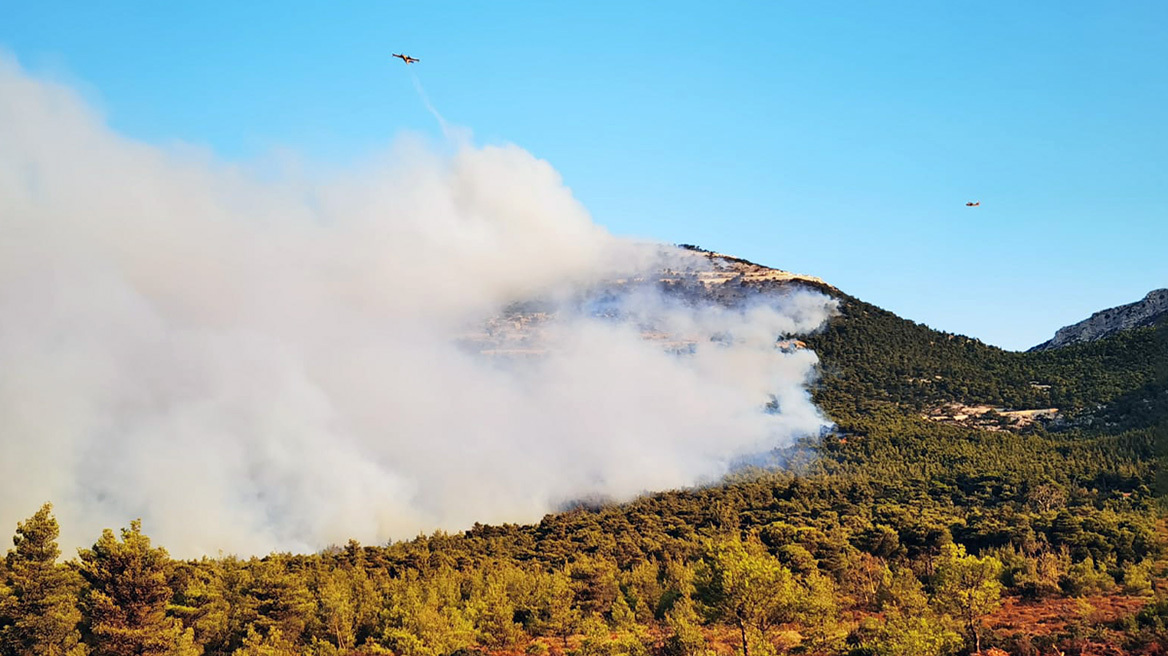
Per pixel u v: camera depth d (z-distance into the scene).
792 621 86.56
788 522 170.88
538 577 130.75
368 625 115.44
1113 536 128.38
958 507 175.25
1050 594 109.88
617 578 135.38
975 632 85.81
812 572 117.00
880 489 196.88
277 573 114.81
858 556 133.38
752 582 77.94
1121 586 111.50
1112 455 182.00
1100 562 121.00
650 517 196.00
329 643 102.88
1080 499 163.12
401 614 108.31
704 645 85.06
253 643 97.44
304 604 110.94
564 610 112.69
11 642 88.12
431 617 102.19
